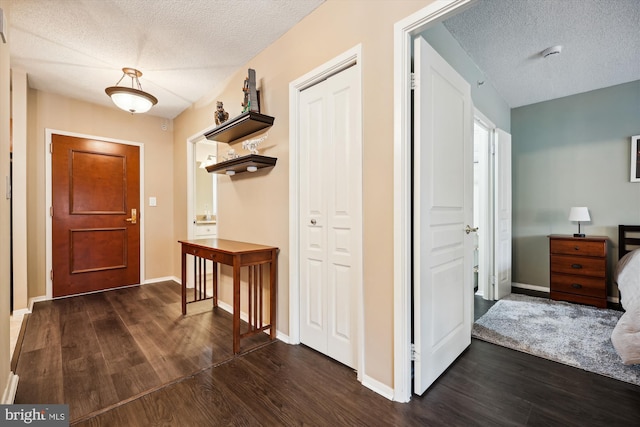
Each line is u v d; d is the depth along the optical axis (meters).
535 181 3.85
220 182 3.19
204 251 2.53
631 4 2.01
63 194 3.42
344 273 1.92
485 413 1.46
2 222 1.49
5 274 1.56
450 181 1.89
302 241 2.23
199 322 2.67
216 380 1.74
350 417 1.43
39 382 1.71
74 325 2.57
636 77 3.13
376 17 1.65
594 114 3.44
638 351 1.67
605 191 3.37
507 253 3.56
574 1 1.99
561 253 3.30
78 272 3.51
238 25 2.20
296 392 1.63
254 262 2.23
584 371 1.84
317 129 2.10
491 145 3.34
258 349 2.15
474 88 2.80
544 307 3.06
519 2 2.00
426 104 1.62
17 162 2.84
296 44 2.19
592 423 1.40
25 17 2.07
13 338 2.29
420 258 1.57
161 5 1.98
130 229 3.92
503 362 1.96
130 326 2.56
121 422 1.39
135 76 2.96
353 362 1.86
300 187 2.24
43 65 2.76
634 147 3.20
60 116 3.40
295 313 2.25
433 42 2.10
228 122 2.54
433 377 1.71
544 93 3.54
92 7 1.98
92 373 1.81
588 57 2.72
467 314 2.17
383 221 1.62
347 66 1.86
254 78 2.45
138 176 4.00
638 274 2.31
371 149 1.68
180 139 4.08
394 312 1.56
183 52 2.56
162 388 1.66
